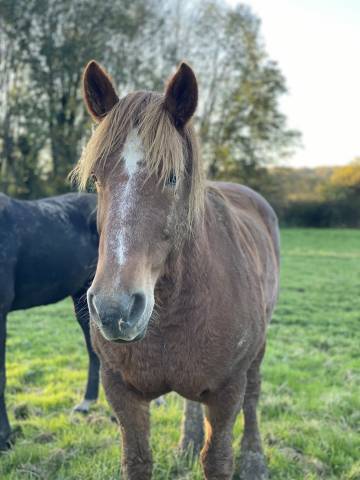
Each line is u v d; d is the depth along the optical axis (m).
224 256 2.36
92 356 4.25
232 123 26.31
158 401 4.20
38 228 3.88
